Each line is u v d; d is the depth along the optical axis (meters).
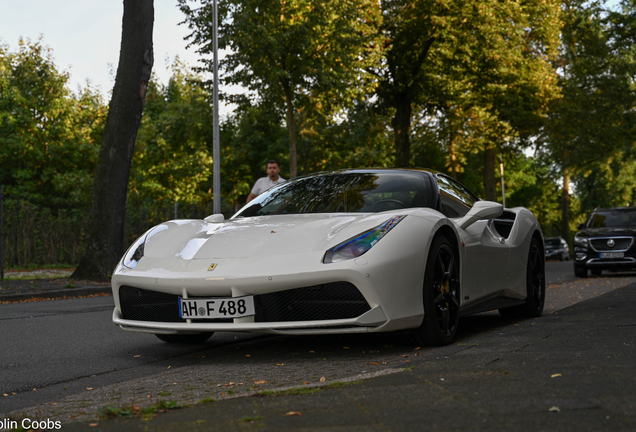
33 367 3.64
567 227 42.09
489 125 23.78
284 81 15.57
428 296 3.62
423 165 33.03
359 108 25.62
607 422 1.76
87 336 4.89
